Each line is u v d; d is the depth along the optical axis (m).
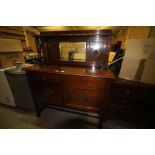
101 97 1.32
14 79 1.72
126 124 1.63
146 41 1.22
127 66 1.41
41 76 1.44
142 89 1.25
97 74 1.24
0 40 1.68
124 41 2.49
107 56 1.42
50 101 1.63
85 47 1.49
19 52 2.07
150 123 1.42
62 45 1.58
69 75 1.30
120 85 1.32
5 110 2.00
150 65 1.23
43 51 1.69
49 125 1.60
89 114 1.84
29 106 1.90
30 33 3.42
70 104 1.53
